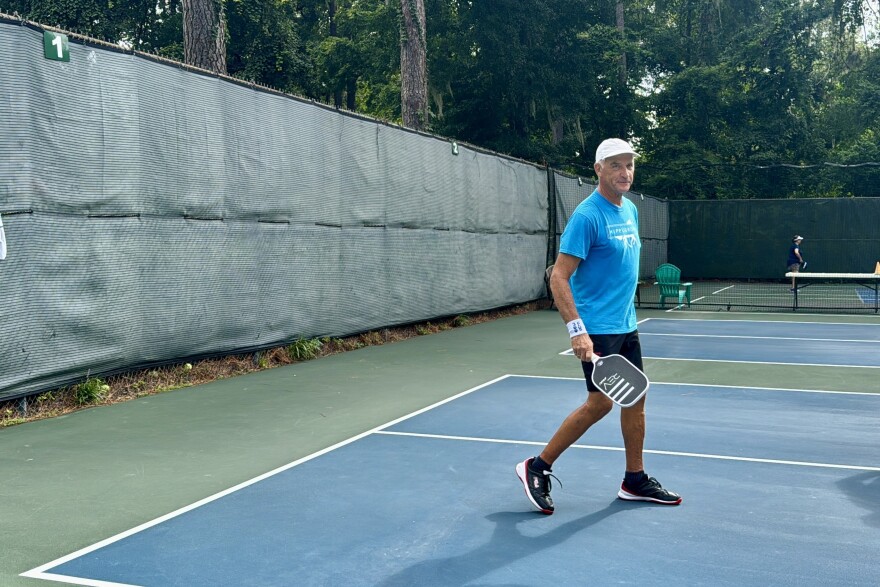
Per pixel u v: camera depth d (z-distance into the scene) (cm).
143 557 371
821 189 3641
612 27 3266
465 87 3206
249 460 550
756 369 978
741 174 3522
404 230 1323
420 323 1414
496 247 1706
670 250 3044
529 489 430
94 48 746
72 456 562
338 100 3872
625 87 3497
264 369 970
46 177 696
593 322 430
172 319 841
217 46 1338
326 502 453
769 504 447
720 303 2123
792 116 3506
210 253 894
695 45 3884
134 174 788
